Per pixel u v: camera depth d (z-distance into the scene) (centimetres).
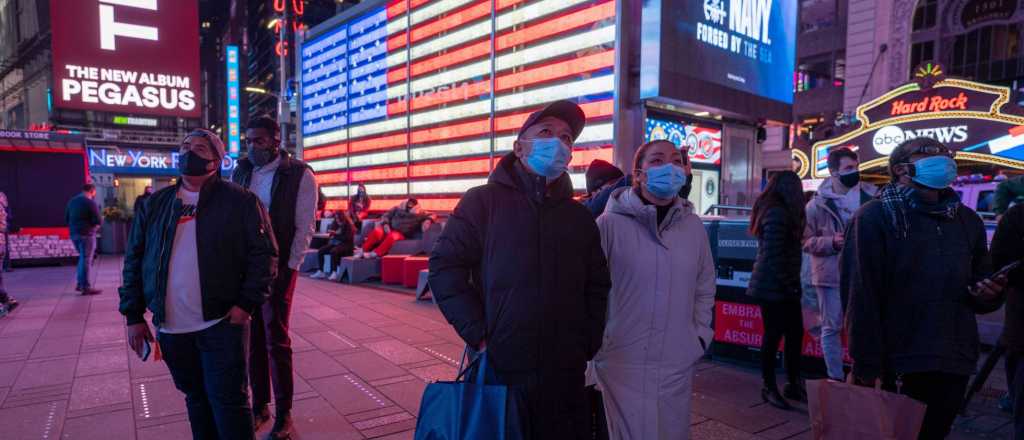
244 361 249
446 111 1167
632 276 223
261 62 10100
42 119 5962
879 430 200
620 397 223
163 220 239
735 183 959
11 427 336
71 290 880
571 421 183
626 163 798
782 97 984
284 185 331
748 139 977
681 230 232
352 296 827
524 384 175
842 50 2853
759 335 470
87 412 360
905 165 226
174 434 327
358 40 1477
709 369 466
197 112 2536
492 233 182
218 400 241
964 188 780
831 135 2386
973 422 353
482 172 1074
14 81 6806
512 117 998
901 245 223
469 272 188
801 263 389
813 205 378
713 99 832
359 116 1483
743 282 480
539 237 182
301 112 1777
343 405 377
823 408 212
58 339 554
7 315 675
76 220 823
